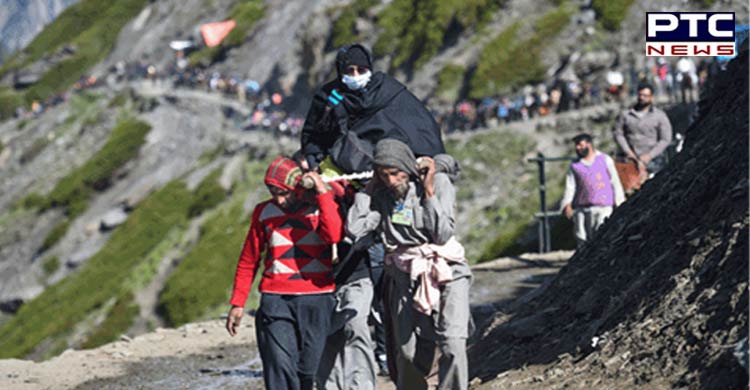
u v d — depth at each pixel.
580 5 124.50
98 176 164.75
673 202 15.52
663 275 13.23
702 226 13.50
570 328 14.88
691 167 16.08
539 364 13.95
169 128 171.00
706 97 18.52
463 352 11.62
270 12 194.62
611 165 23.14
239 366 19.44
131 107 189.12
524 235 82.69
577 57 110.44
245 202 131.50
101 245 152.25
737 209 12.73
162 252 129.75
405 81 138.75
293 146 141.75
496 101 115.12
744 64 16.94
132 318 116.75
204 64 192.00
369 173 12.57
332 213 11.69
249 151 143.62
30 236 163.50
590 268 16.67
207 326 24.22
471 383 14.25
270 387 11.84
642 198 17.55
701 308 11.57
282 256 11.92
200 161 158.12
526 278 27.61
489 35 131.75
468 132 111.69
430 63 136.88
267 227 12.00
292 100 167.25
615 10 116.25
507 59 123.00
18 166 189.25
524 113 107.69
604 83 106.31
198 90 182.38
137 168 165.88
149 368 19.48
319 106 13.84
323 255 12.01
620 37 112.94
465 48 132.38
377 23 151.75
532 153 98.88
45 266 153.50
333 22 159.25
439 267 11.55
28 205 172.75
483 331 17.95
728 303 11.17
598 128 96.56
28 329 129.38
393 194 11.72
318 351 11.95
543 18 123.88
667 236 14.84
